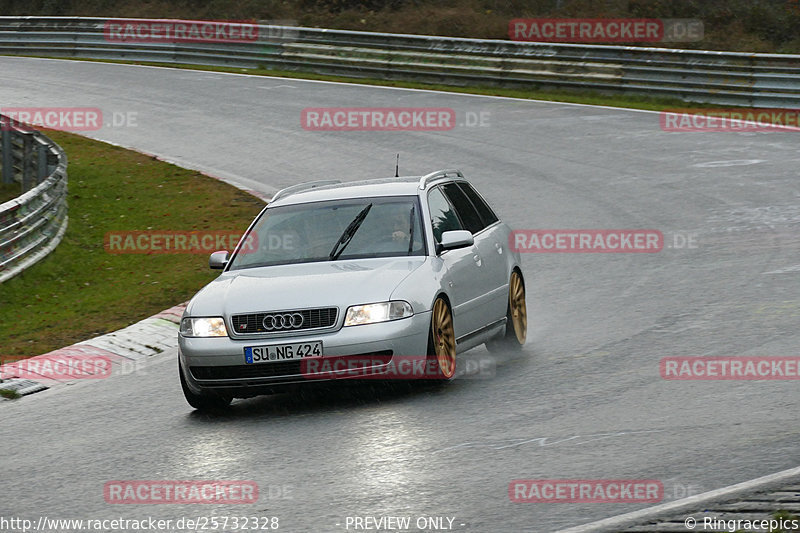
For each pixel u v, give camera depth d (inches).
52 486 984.3
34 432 1213.7
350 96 4347.9
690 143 3253.0
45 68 5265.8
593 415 1087.6
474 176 2994.6
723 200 2519.7
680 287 1787.6
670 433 1005.8
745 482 848.3
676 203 2532.0
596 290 1836.9
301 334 1182.9
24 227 2341.3
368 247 1307.8
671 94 3983.8
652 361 1315.2
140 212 2876.5
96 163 3427.7
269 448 1055.6
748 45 4662.9
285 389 1198.9
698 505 800.3
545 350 1443.2
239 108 4188.0
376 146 3462.1
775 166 2851.9
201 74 4977.9
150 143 3698.3
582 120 3710.6
